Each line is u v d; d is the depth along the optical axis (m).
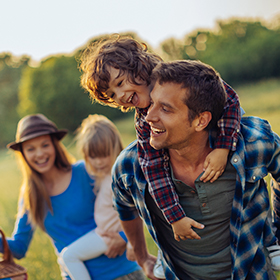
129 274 2.76
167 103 1.52
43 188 2.85
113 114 26.77
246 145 1.69
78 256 2.64
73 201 2.86
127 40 1.97
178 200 1.76
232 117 1.67
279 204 1.96
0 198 9.08
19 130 2.90
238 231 1.71
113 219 2.69
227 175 1.70
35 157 2.82
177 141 1.60
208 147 1.70
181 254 1.93
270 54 31.14
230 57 32.84
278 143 1.74
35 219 2.87
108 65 1.87
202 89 1.53
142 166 1.79
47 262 4.53
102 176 2.79
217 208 1.74
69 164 2.96
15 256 2.89
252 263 1.78
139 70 1.85
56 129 2.96
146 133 1.80
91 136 2.78
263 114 14.30
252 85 29.69
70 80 25.42
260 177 1.69
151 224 1.89
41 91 25.53
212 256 1.85
